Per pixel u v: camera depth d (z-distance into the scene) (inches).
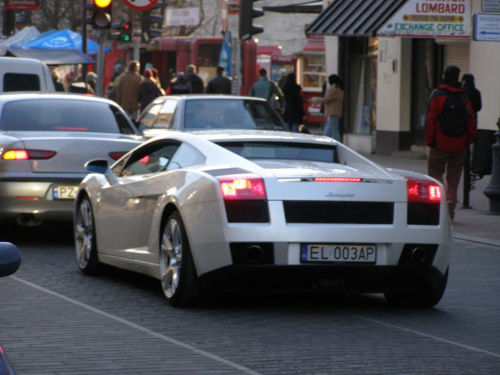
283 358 642.8
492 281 990.4
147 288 909.8
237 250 751.7
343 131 2871.6
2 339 687.7
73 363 621.6
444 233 793.6
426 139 1425.9
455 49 2442.2
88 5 2349.9
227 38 2325.3
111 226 928.3
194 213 773.3
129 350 658.8
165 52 4404.5
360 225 767.7
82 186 1002.7
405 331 740.0
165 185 828.0
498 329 756.6
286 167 800.9
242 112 1608.0
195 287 787.4
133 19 4889.3
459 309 841.5
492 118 2220.7
